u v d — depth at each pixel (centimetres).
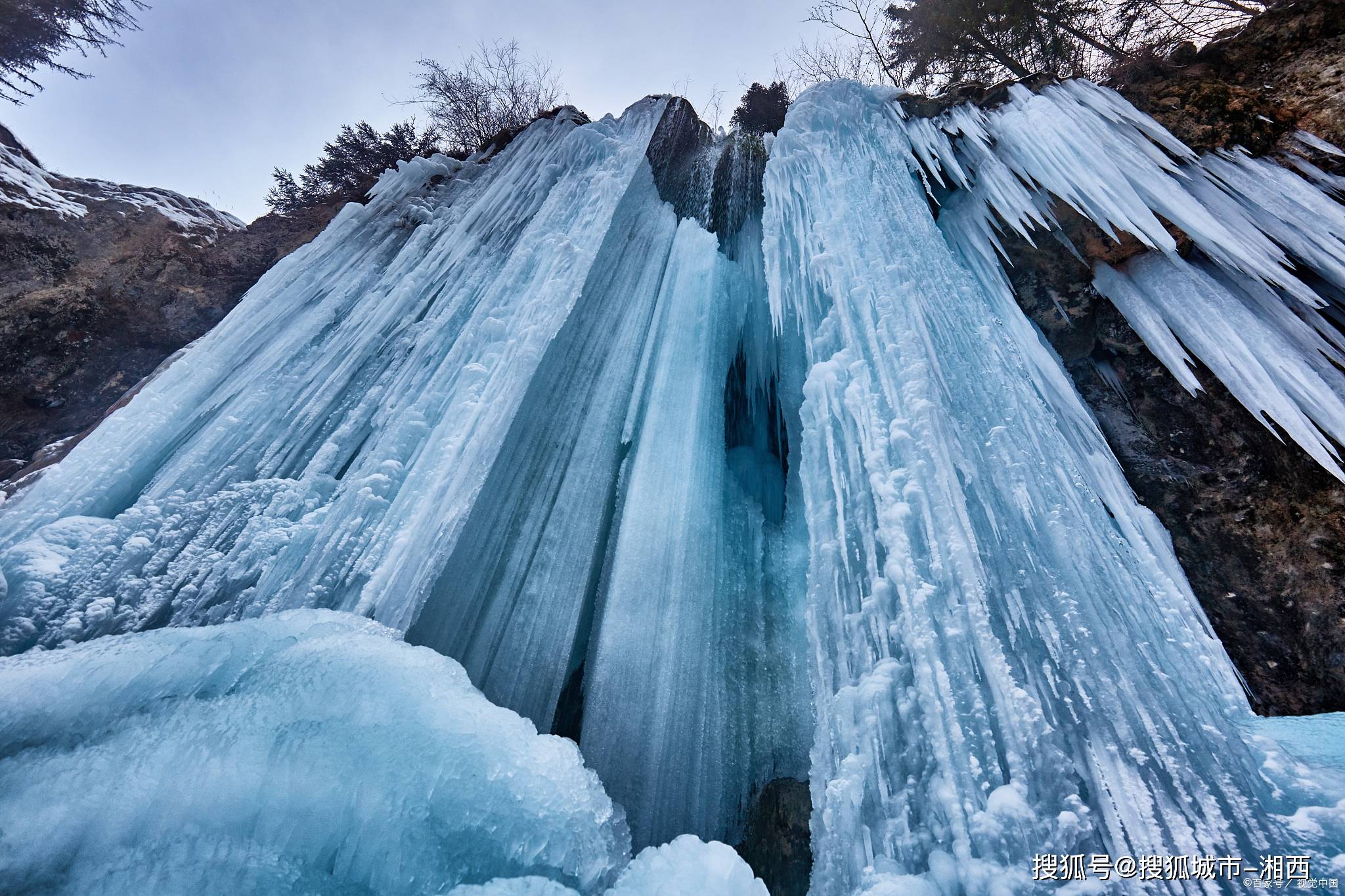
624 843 216
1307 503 271
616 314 482
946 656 211
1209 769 174
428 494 337
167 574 297
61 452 376
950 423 285
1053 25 805
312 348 437
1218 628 265
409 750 195
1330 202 309
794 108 527
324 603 292
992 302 391
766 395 518
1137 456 327
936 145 455
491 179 605
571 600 327
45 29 768
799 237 449
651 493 371
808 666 265
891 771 195
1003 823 167
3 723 199
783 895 218
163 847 163
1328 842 152
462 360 422
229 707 205
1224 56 415
